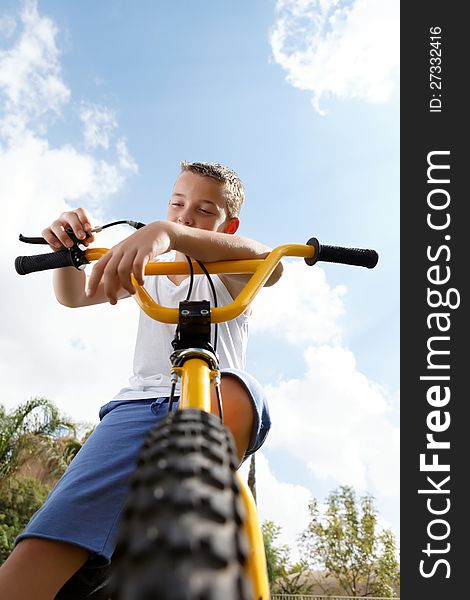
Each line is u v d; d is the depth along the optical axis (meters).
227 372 1.38
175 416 0.67
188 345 1.08
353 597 13.40
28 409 9.70
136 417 1.53
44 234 1.54
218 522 0.46
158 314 1.11
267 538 13.80
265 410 1.42
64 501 1.33
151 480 0.52
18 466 9.52
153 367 1.71
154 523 0.45
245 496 0.78
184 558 0.40
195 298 1.81
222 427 0.67
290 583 14.12
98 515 1.34
